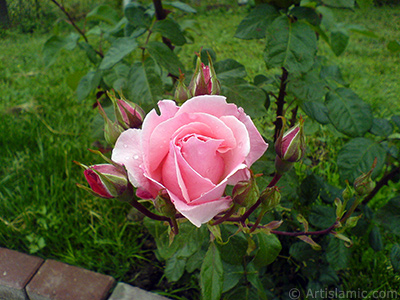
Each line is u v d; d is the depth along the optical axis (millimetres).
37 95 880
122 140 199
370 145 411
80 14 926
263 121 637
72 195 621
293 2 384
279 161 243
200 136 185
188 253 335
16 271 508
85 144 717
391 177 459
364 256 508
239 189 211
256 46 1137
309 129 598
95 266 535
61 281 493
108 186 215
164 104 206
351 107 421
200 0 1598
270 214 414
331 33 518
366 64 764
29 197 615
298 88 438
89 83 602
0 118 781
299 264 506
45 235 556
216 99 198
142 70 427
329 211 469
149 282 525
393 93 708
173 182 188
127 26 499
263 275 486
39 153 703
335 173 639
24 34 754
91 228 570
